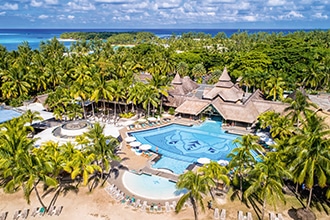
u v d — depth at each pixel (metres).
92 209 31.97
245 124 57.00
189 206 32.09
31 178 28.59
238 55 108.56
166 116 64.50
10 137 31.48
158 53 120.19
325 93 78.69
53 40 154.12
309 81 78.38
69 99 59.12
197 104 61.56
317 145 26.84
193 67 101.88
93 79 64.25
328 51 97.06
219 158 45.81
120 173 39.75
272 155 32.03
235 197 33.72
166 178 38.34
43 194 34.88
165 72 97.81
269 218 29.81
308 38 135.00
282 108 58.06
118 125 57.78
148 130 56.72
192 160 44.94
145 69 103.56
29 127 44.28
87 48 166.50
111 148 36.47
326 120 48.25
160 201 33.41
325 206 31.75
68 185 36.69
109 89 59.34
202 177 27.25
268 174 27.09
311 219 28.88
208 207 31.89
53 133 50.94
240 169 31.97
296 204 32.16
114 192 34.66
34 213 31.08
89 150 34.88
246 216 30.12
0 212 31.53
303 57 88.69
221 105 59.34
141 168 40.97
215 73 92.00
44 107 65.31
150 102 61.44
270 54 93.56
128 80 67.19
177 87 70.50
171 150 48.72
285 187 35.12
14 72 72.62
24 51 120.56
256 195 33.81
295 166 28.94
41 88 84.44
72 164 32.88
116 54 123.62
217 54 111.94
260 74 73.50
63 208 32.19
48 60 96.31
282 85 70.06
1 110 59.72
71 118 59.41
